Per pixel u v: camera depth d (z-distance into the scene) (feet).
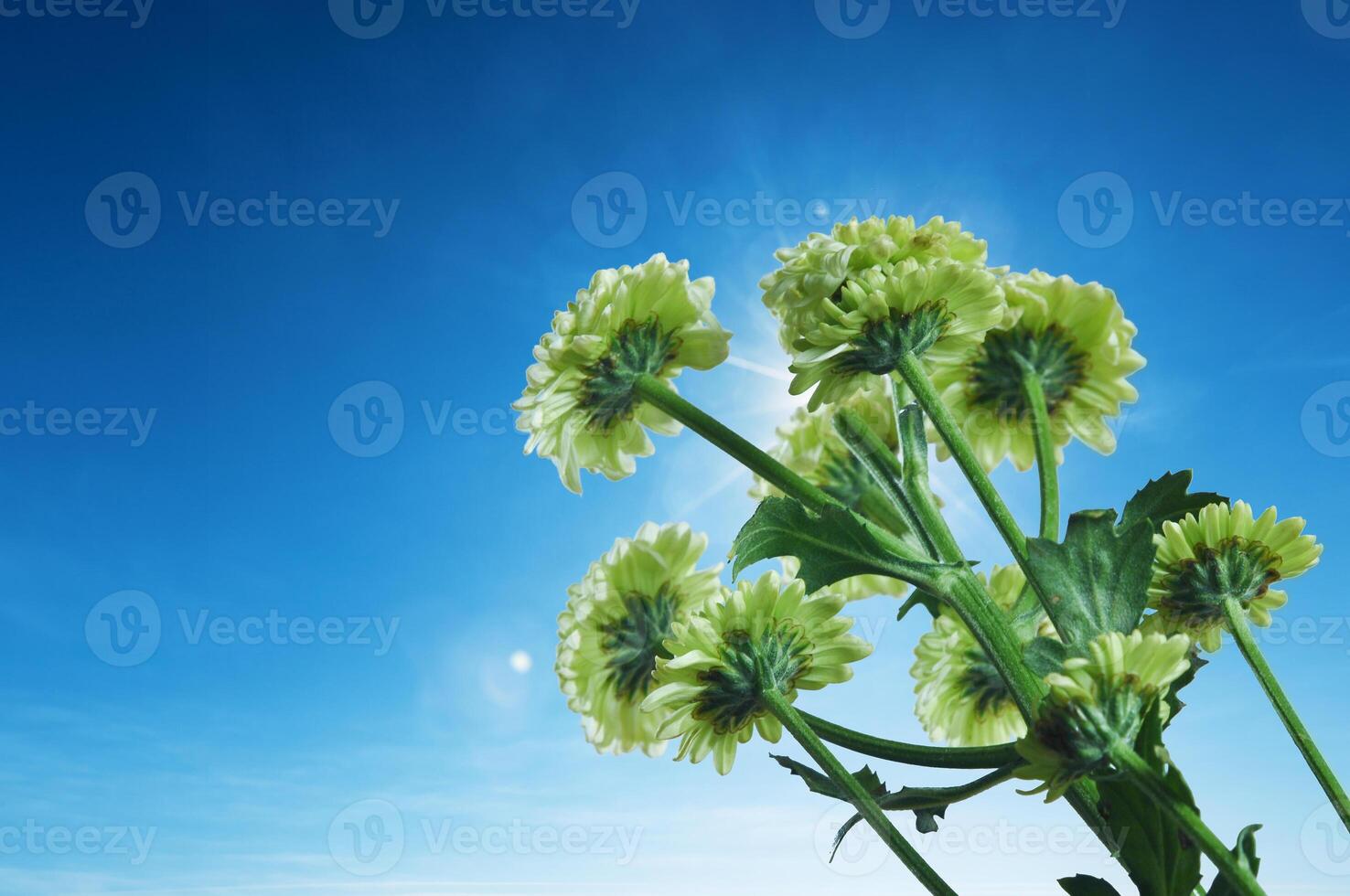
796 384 1.23
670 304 1.30
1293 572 1.28
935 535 1.25
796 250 1.28
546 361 1.27
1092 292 1.29
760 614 1.24
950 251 1.27
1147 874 1.11
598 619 1.37
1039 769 1.09
